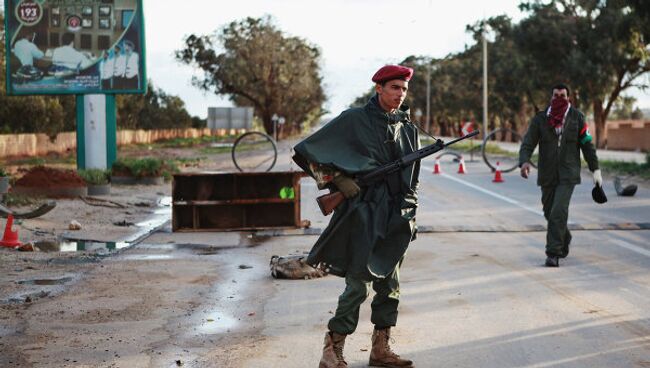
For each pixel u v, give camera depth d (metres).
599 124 58.62
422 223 12.47
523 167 8.45
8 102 47.59
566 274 8.02
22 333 5.83
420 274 8.09
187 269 8.58
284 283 7.75
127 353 5.31
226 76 74.19
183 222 11.97
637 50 51.84
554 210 8.37
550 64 58.16
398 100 4.59
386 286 4.83
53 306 6.73
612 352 5.23
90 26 25.25
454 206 15.11
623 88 56.59
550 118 8.33
